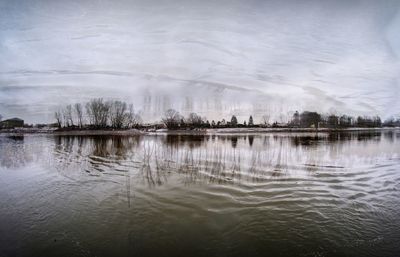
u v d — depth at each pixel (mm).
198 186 7977
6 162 11016
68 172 9477
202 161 11133
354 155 12469
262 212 6250
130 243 5008
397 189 7852
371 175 9219
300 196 7242
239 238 5199
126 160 11359
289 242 5090
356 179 8773
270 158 11727
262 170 9758
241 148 14086
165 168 9977
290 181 8508
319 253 4777
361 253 4793
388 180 8664
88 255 4648
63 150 13750
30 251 4758
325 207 6578
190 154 12492
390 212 6359
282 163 10812
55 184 8164
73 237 5199
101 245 4945
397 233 5438
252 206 6570
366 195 7375
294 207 6551
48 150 13719
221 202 6785
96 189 7707
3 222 5770
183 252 4766
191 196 7168
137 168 10016
